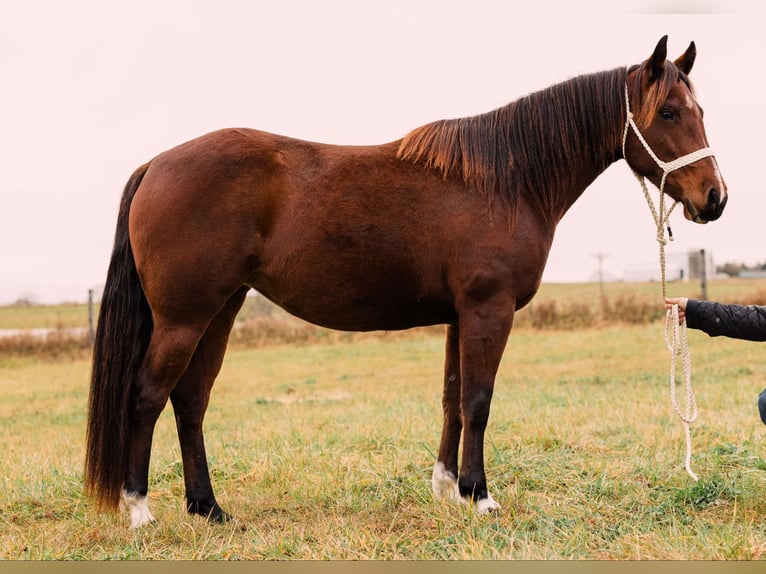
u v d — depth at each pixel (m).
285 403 9.65
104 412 3.94
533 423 6.12
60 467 5.44
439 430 6.11
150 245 3.90
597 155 4.30
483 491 3.97
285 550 3.61
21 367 15.36
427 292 4.05
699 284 23.23
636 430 5.71
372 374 12.81
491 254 3.91
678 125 4.08
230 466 5.28
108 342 3.99
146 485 4.01
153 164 4.07
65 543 3.86
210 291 3.91
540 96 4.21
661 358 12.50
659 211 4.23
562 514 3.92
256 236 3.96
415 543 3.63
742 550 3.23
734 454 4.77
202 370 4.23
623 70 4.29
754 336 3.79
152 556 3.58
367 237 3.94
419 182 4.01
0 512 4.45
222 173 3.91
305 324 18.33
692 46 4.32
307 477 4.82
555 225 4.24
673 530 3.55
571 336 16.08
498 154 4.05
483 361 3.94
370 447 5.65
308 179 3.98
